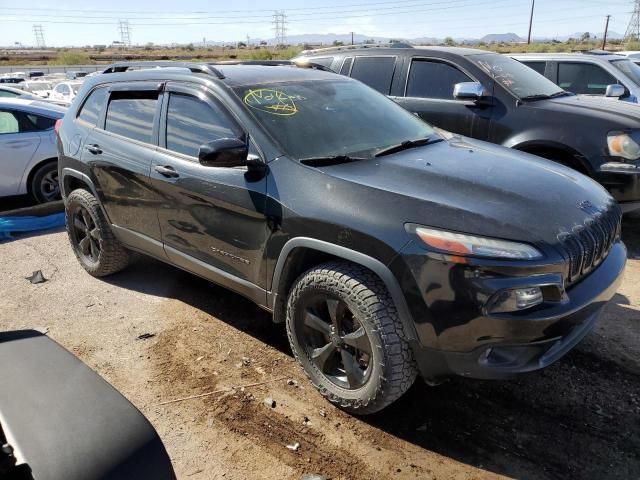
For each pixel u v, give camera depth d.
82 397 1.72
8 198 7.06
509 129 5.65
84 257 4.91
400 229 2.59
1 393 1.70
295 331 3.12
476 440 2.78
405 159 3.27
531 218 2.61
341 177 2.93
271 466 2.63
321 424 2.91
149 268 5.02
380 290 2.70
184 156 3.62
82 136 4.54
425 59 6.32
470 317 2.44
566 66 8.30
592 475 2.53
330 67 7.06
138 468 1.56
